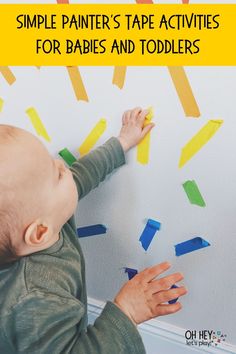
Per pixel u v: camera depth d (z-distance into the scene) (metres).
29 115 0.85
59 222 0.64
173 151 0.73
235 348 0.87
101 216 0.86
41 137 0.86
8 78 0.83
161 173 0.76
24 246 0.61
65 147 0.84
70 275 0.66
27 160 0.57
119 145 0.75
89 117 0.79
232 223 0.74
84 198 0.86
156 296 0.64
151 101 0.72
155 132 0.73
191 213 0.77
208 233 0.77
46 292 0.60
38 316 0.59
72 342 0.60
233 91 0.65
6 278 0.62
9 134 0.58
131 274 0.88
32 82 0.82
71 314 0.60
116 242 0.87
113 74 0.73
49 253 0.65
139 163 0.77
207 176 0.72
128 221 0.83
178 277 0.66
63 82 0.79
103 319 0.63
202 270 0.81
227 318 0.84
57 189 0.61
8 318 0.59
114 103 0.75
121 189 0.81
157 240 0.82
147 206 0.80
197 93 0.67
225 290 0.81
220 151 0.69
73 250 0.70
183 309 0.88
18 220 0.58
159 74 0.69
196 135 0.70
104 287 0.94
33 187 0.58
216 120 0.68
